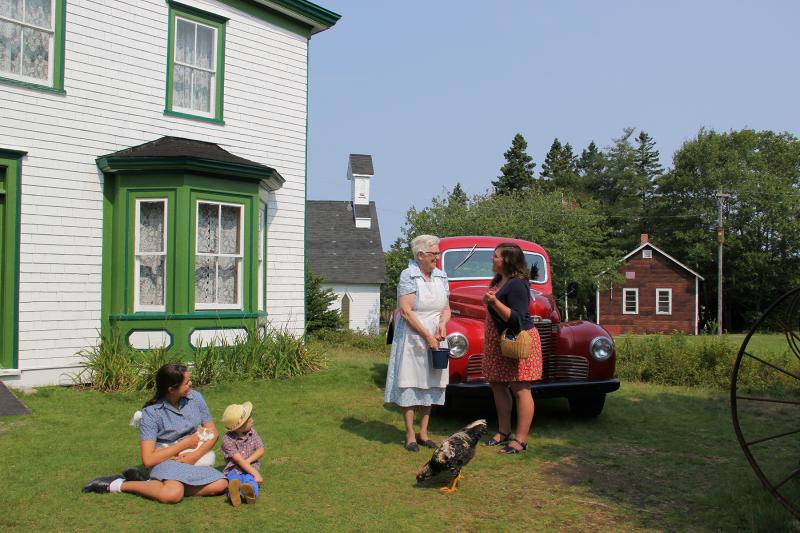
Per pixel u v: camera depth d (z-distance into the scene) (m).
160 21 10.41
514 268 5.80
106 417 7.04
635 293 44.28
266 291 11.71
